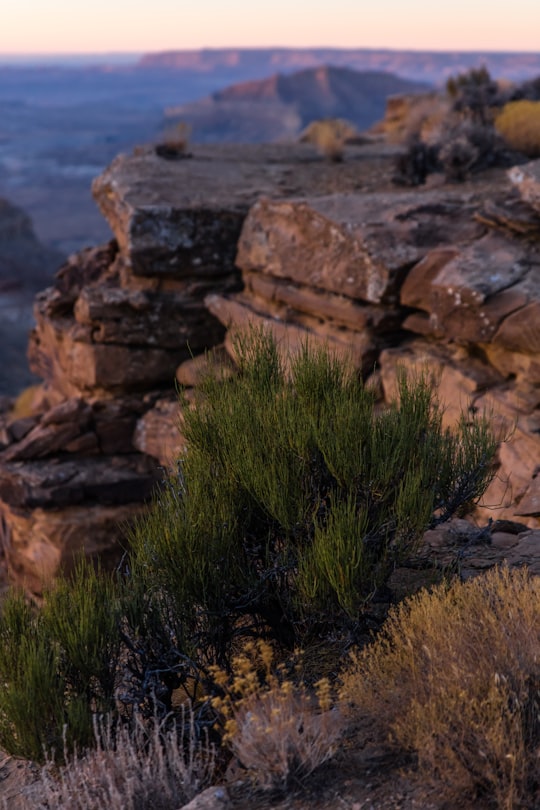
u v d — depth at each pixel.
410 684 3.81
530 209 11.36
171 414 15.84
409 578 5.47
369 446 4.82
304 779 3.68
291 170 19.81
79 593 4.66
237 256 15.30
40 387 23.14
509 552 5.95
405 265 11.72
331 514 4.71
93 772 3.93
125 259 15.91
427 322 11.62
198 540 4.68
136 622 4.71
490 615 3.92
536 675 3.60
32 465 16.52
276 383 5.59
